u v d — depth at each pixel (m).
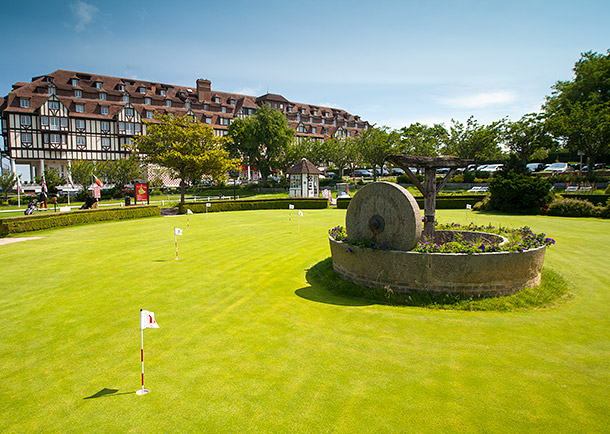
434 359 6.32
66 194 46.59
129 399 5.44
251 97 89.31
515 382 5.54
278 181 65.25
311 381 5.73
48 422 4.98
